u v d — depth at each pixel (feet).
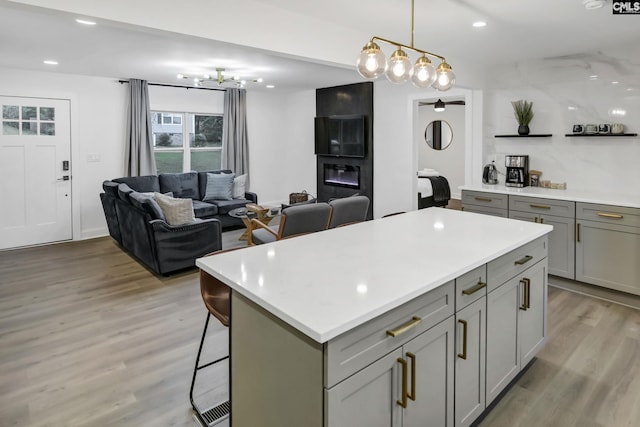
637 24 10.61
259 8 9.13
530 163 15.38
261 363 5.06
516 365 7.60
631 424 6.72
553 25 10.66
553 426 6.72
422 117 33.01
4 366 8.52
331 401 4.13
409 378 5.06
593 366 8.45
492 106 16.26
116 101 20.42
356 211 13.73
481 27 10.86
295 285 5.18
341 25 10.67
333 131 23.48
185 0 8.09
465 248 6.80
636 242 11.15
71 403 7.30
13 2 6.41
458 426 6.08
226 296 7.09
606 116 13.39
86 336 9.86
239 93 24.94
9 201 17.93
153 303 11.90
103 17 7.16
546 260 8.49
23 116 17.97
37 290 13.00
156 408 7.18
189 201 14.51
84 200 19.90
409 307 4.99
